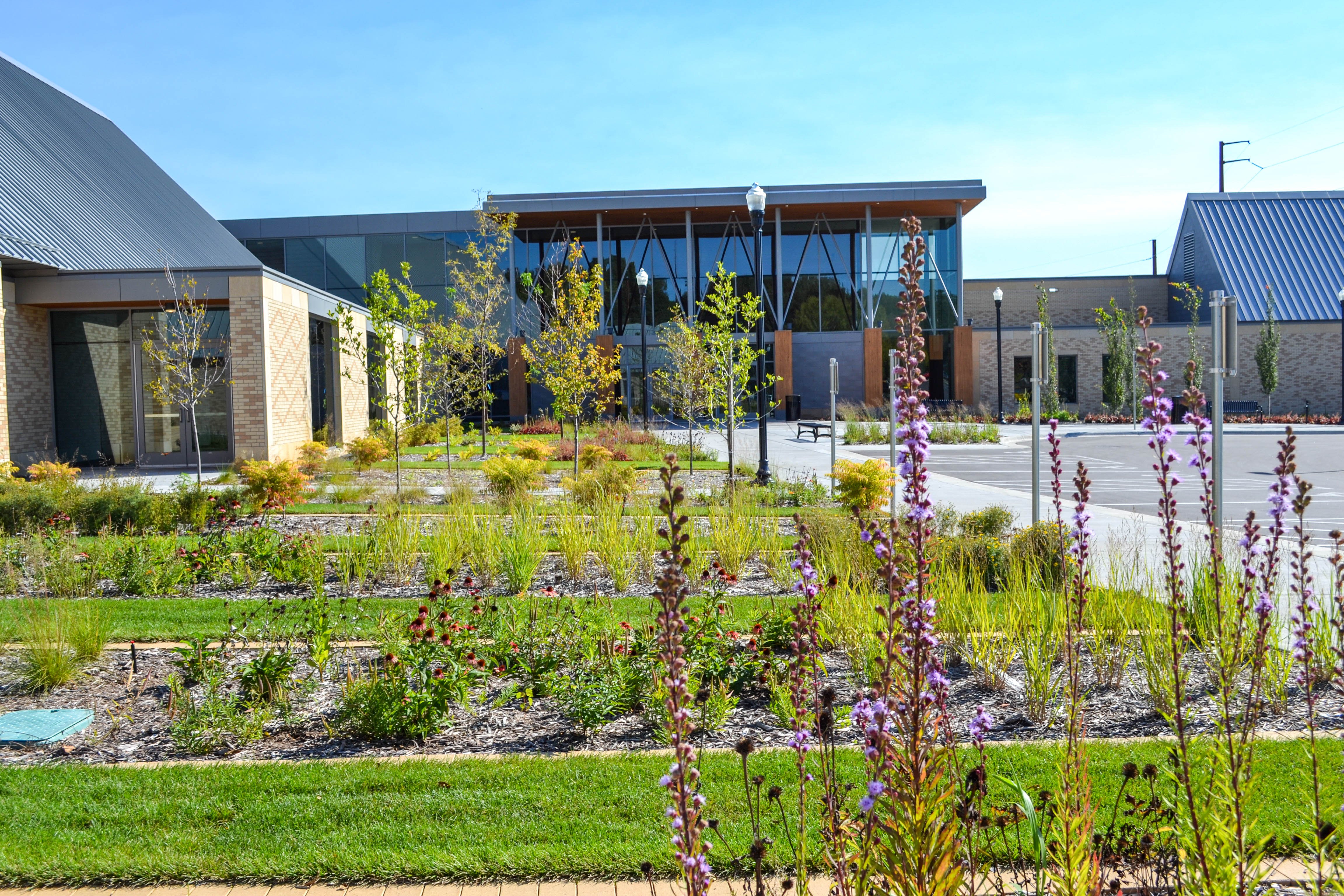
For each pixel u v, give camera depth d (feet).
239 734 17.24
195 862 12.51
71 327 75.61
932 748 9.16
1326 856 9.98
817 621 19.53
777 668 19.31
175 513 40.42
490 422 141.69
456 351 99.55
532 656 20.48
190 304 67.36
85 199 84.64
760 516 39.09
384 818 13.83
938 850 8.27
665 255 147.74
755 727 17.53
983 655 20.08
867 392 144.66
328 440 88.89
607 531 33.76
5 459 62.49
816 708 10.53
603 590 29.32
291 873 12.35
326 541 35.19
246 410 72.43
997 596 25.09
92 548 31.99
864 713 8.70
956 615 21.48
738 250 148.36
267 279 73.00
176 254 90.58
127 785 15.02
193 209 115.85
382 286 63.98
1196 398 9.62
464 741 17.24
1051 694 17.69
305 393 82.33
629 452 81.10
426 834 13.30
